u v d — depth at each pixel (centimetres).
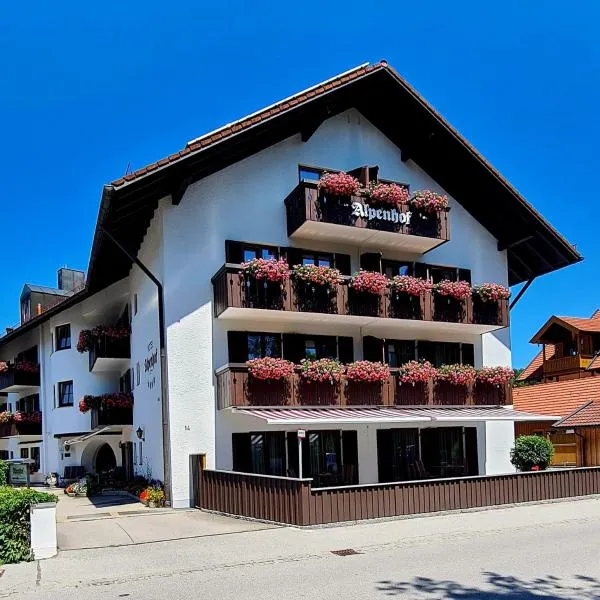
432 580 1046
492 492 1797
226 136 1959
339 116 2383
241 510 1709
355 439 2220
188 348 2025
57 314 3444
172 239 2045
